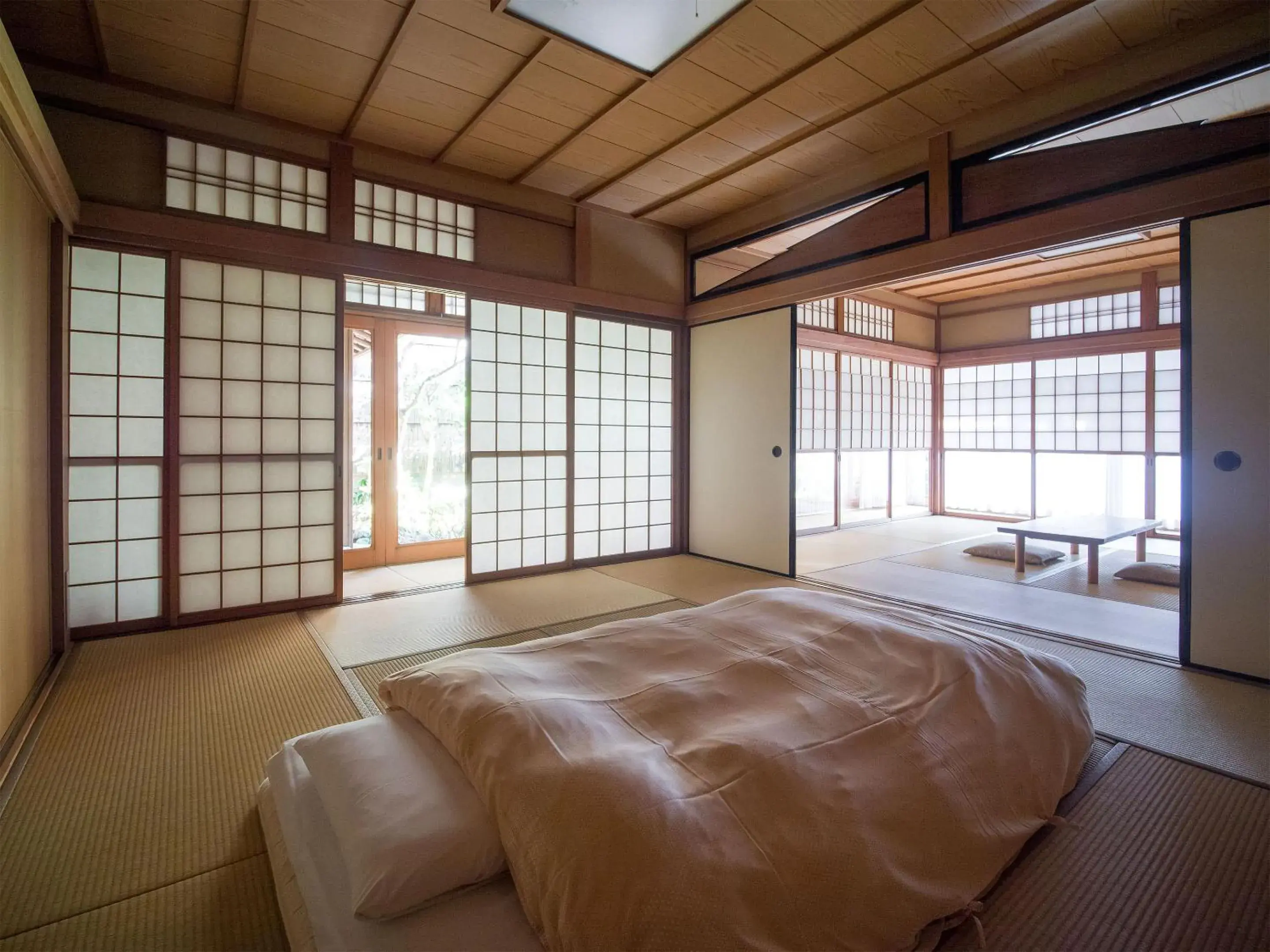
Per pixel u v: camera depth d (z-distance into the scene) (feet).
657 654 5.24
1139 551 15.26
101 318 9.71
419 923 3.22
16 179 6.86
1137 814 5.20
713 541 16.40
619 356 15.85
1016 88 9.90
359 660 8.85
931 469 25.05
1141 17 8.26
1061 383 21.72
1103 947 3.85
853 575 14.33
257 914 4.17
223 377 10.68
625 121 10.93
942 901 3.75
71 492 9.56
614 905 2.90
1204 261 8.38
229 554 10.82
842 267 12.84
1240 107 8.55
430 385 16.93
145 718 6.97
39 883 4.40
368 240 12.01
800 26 8.43
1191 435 8.52
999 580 13.75
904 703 4.66
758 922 3.07
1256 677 8.07
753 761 3.72
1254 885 4.38
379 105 10.46
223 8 8.20
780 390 14.53
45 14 8.25
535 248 14.15
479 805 3.63
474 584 13.50
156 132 10.05
